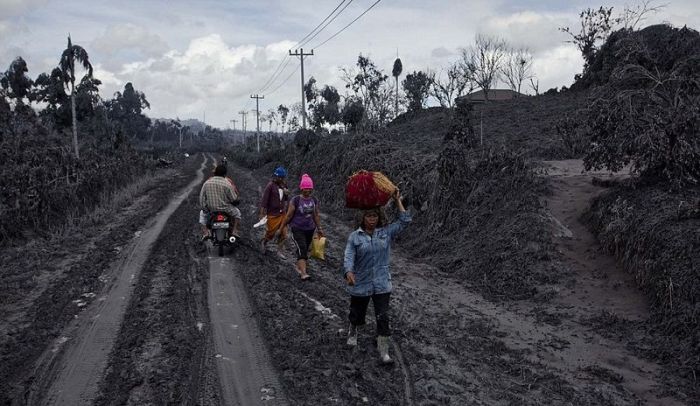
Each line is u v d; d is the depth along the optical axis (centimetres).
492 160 1160
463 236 1025
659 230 702
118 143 3778
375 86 3234
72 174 1711
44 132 3012
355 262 571
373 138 1877
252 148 6706
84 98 4003
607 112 830
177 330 656
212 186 1074
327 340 624
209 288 842
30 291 817
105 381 521
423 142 2423
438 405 482
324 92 3644
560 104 3045
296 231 878
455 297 802
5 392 499
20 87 3994
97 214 1565
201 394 498
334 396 495
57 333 643
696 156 770
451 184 1142
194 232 1346
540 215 934
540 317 702
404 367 560
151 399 486
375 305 573
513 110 3114
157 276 912
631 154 817
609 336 624
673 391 501
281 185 1061
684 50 1198
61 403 479
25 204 1261
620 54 911
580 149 968
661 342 587
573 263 810
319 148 2488
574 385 520
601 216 850
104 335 639
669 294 624
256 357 580
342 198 1689
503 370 556
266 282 870
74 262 1005
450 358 586
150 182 3061
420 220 1191
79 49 2880
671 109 793
